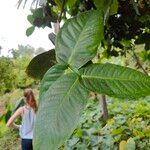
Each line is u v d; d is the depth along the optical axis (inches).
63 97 17.6
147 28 52.2
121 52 68.7
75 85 18.0
